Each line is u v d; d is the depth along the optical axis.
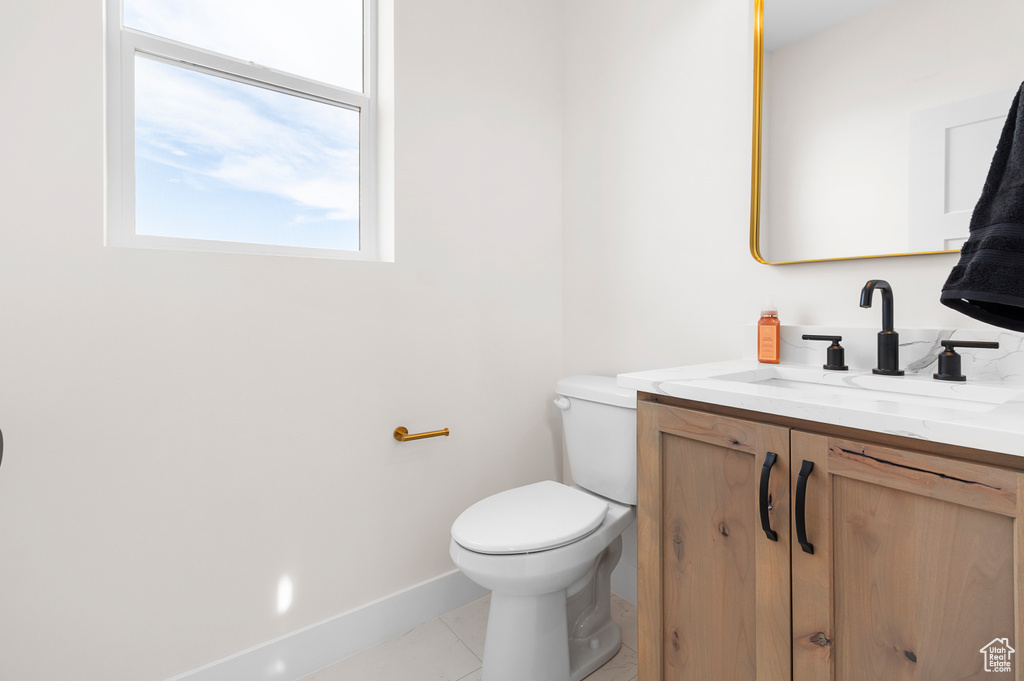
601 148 1.89
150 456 1.24
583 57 1.96
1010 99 1.00
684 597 1.05
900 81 1.14
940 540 0.70
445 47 1.72
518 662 1.28
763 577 0.89
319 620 1.49
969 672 0.67
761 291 1.42
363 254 1.68
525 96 1.94
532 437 1.97
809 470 0.81
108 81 1.26
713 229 1.53
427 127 1.68
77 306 1.15
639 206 1.75
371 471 1.58
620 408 1.49
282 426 1.42
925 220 1.11
